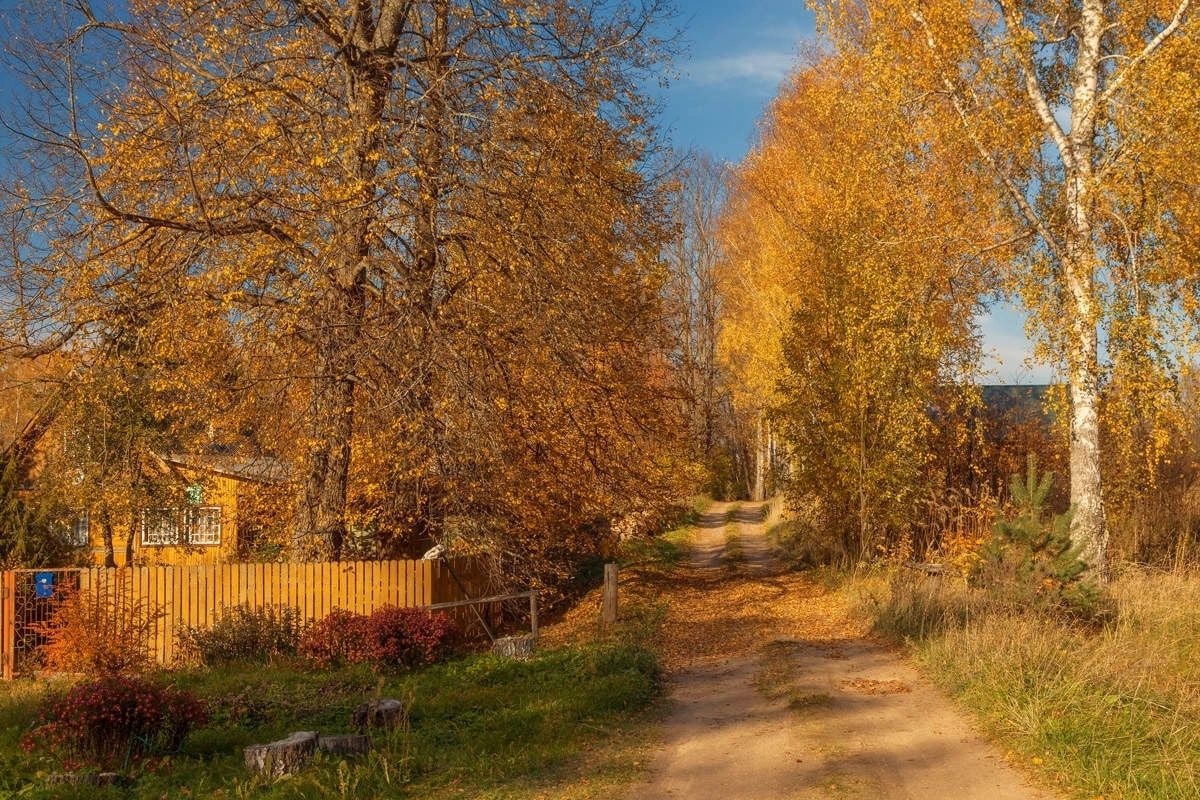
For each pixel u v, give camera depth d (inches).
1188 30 570.3
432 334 660.7
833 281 924.6
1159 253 608.4
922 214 680.4
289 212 663.8
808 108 1056.2
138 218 605.3
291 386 687.7
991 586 534.9
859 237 769.6
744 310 1720.0
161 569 684.1
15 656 667.4
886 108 657.6
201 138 628.4
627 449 858.1
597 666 529.7
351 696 505.7
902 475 862.5
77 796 334.3
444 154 674.8
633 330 840.9
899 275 713.0
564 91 705.6
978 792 296.7
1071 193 633.6
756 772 332.2
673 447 949.8
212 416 696.4
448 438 669.9
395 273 689.0
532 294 681.0
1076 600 498.9
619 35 740.7
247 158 634.8
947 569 772.0
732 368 2011.6
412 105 673.6
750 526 1726.1
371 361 664.4
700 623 737.6
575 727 409.4
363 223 647.8
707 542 1523.1
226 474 1002.7
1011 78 649.6
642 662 541.0
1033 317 633.0
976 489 956.6
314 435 663.8
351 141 626.5
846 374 889.5
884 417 867.4
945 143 644.7
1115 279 628.4
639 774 337.7
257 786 338.3
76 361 676.7
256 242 636.1
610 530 1039.6
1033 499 532.1
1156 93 565.9
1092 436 644.1
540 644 669.3
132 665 620.7
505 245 674.2
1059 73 694.5
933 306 733.3
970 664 444.8
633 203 796.6
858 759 339.6
